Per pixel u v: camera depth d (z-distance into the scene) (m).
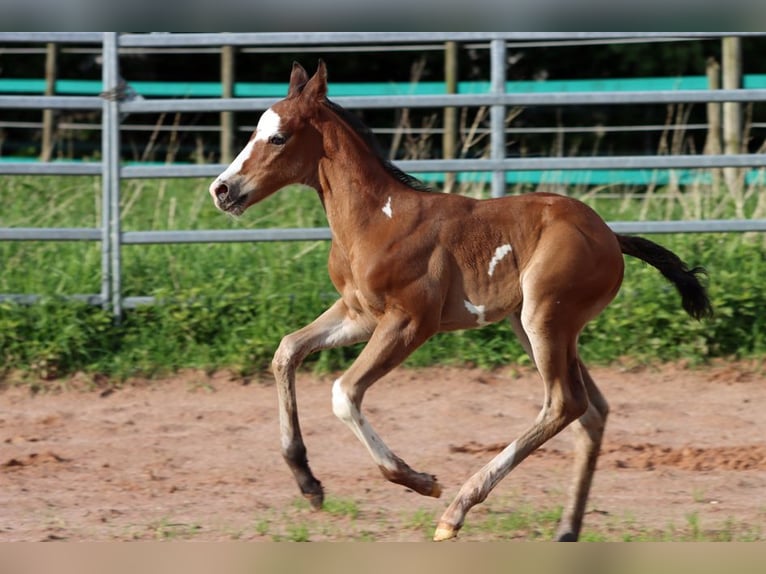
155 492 7.44
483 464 8.08
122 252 11.26
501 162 10.36
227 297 10.51
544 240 6.61
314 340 7.05
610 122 19.22
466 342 10.40
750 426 8.93
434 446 8.52
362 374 6.49
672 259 7.05
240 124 18.86
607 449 8.32
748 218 11.84
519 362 10.29
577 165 10.35
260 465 8.09
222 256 11.38
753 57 18.72
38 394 9.76
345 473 7.90
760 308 10.46
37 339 10.11
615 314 10.49
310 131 6.82
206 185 13.96
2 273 11.07
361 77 19.39
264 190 6.81
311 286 10.62
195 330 10.38
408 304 6.57
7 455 8.27
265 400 9.62
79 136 19.92
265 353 10.16
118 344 10.33
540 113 19.19
